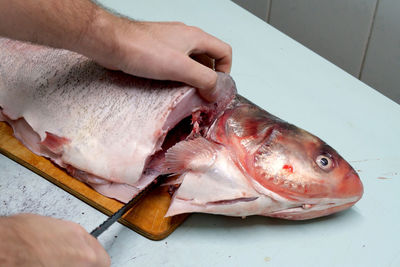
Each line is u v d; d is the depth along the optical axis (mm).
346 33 1921
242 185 997
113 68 1089
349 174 1045
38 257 686
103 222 979
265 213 1037
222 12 1807
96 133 1076
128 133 1051
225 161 1007
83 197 1076
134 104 1069
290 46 1696
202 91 1056
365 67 1928
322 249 1038
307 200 1015
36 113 1150
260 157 1012
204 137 1076
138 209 1047
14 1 991
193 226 1051
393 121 1437
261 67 1580
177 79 1042
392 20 1761
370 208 1145
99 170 1061
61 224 752
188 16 1758
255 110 1102
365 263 1022
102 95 1104
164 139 1117
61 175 1114
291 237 1054
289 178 999
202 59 1221
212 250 1011
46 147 1133
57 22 1013
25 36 1048
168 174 1092
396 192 1196
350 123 1410
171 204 1010
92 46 1036
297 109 1436
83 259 737
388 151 1323
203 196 1004
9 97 1189
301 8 2008
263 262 1000
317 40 2027
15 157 1140
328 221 1099
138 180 1051
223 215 1078
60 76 1160
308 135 1065
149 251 995
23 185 1098
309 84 1539
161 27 1110
